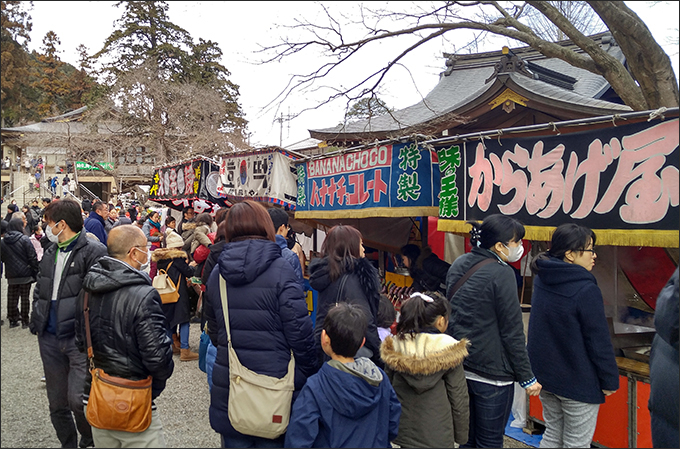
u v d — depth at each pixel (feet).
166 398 13.98
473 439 8.82
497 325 8.42
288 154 18.83
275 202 18.33
